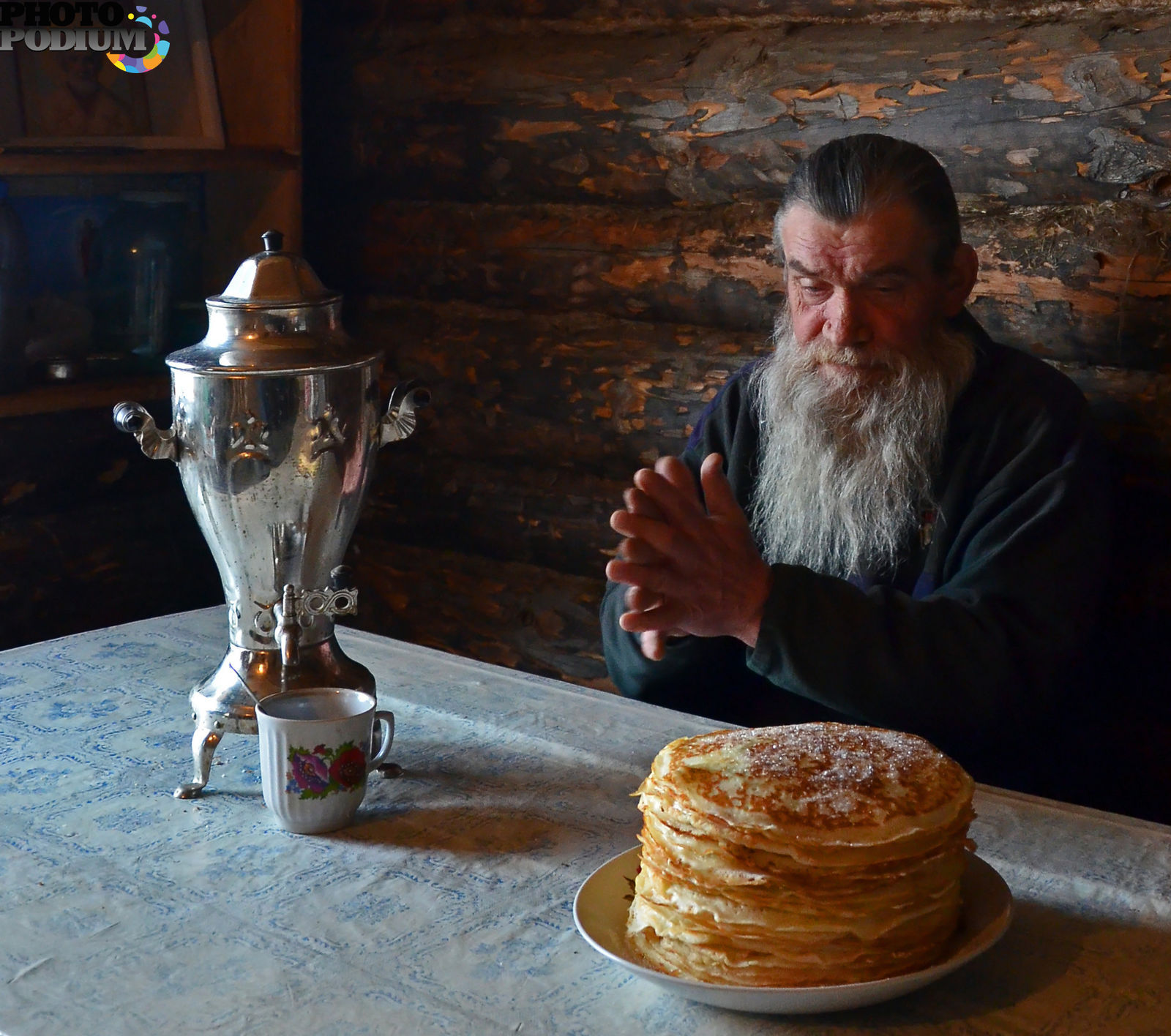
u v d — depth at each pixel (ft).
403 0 7.15
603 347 6.66
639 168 6.35
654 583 3.42
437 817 3.16
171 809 3.21
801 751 2.48
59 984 2.39
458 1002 2.34
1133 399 5.11
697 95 6.07
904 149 4.53
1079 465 4.48
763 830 2.22
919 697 3.94
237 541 3.32
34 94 6.66
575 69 6.47
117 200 7.46
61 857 2.93
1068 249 5.11
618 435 6.67
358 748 3.07
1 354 6.44
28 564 6.87
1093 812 3.17
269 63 7.19
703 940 2.28
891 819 2.24
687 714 3.88
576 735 3.70
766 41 5.87
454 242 7.12
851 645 3.86
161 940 2.56
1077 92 5.00
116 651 4.49
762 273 6.05
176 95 7.09
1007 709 4.06
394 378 7.49
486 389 7.11
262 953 2.51
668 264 6.34
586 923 2.46
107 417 7.21
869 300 4.55
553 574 7.10
